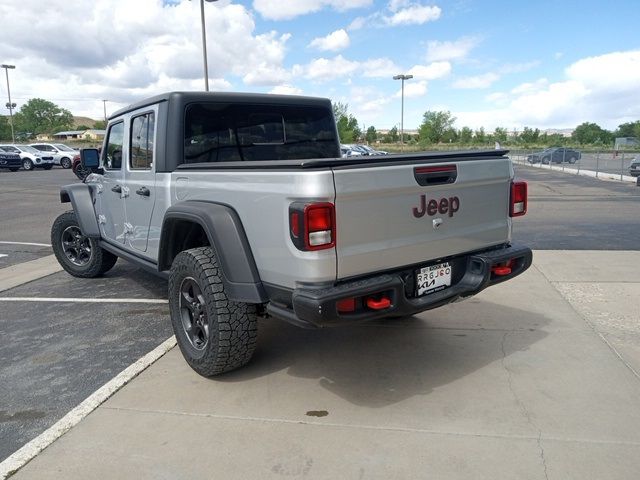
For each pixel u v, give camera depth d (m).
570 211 12.52
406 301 3.21
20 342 4.54
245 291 3.29
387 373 3.77
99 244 5.99
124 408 3.33
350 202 2.96
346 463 2.73
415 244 3.29
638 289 5.64
